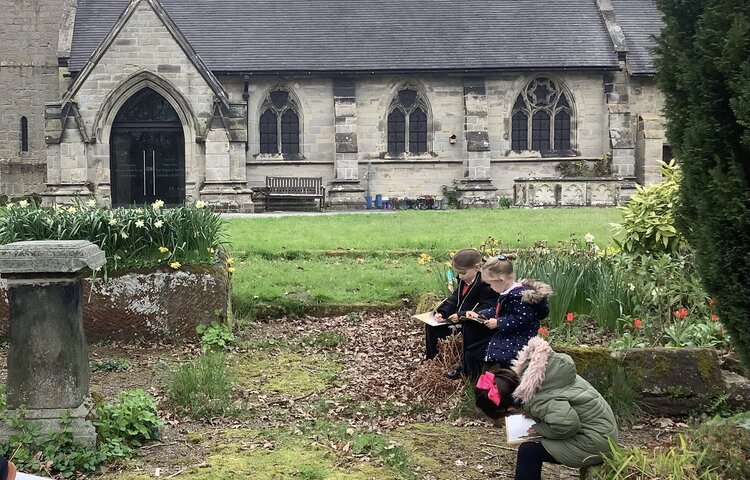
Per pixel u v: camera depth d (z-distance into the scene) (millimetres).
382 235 20531
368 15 39812
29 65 38719
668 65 6113
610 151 37500
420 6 40469
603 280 9891
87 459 6141
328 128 37125
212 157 32688
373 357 9977
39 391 6363
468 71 36969
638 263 11062
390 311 12633
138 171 34156
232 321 11391
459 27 39312
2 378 8805
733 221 5578
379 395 8328
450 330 8852
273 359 9867
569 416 5395
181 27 38406
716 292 5840
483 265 7797
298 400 8203
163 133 34125
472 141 36812
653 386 7699
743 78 5340
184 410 7566
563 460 5508
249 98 36562
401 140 37688
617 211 29828
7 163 38875
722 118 5668
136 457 6414
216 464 6223
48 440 6203
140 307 10516
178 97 32500
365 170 37281
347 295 12977
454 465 6441
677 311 9492
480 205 36625
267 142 37125
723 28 5590
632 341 8617
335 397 8250
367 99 37188
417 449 6770
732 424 6102
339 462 6312
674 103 6145
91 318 10445
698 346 8367
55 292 6379
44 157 39094
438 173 37625
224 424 7359
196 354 10055
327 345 10578
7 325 10492
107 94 32094
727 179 5531
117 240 10609
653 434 7281
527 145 38031
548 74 37594
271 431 7074
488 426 7480
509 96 37594
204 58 36625
